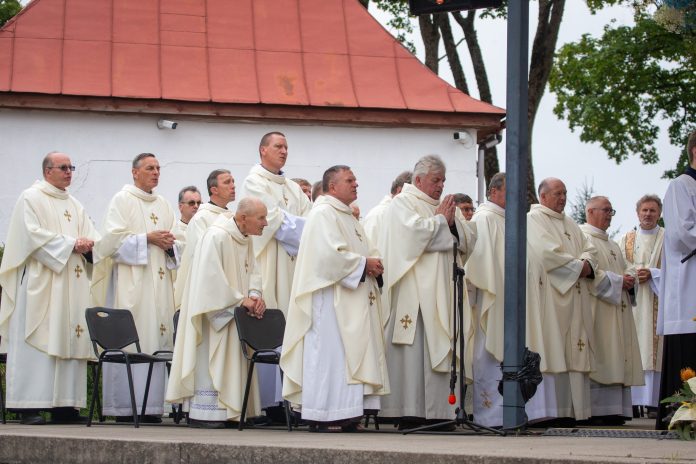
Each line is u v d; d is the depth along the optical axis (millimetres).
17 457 10148
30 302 14117
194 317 13242
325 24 26406
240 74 24984
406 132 25234
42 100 23578
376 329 12367
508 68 11531
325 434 11539
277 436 10844
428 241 12672
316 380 12141
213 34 25672
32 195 14391
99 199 23984
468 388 13938
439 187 13062
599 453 8125
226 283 13164
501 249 14148
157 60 24891
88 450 9750
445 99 25359
